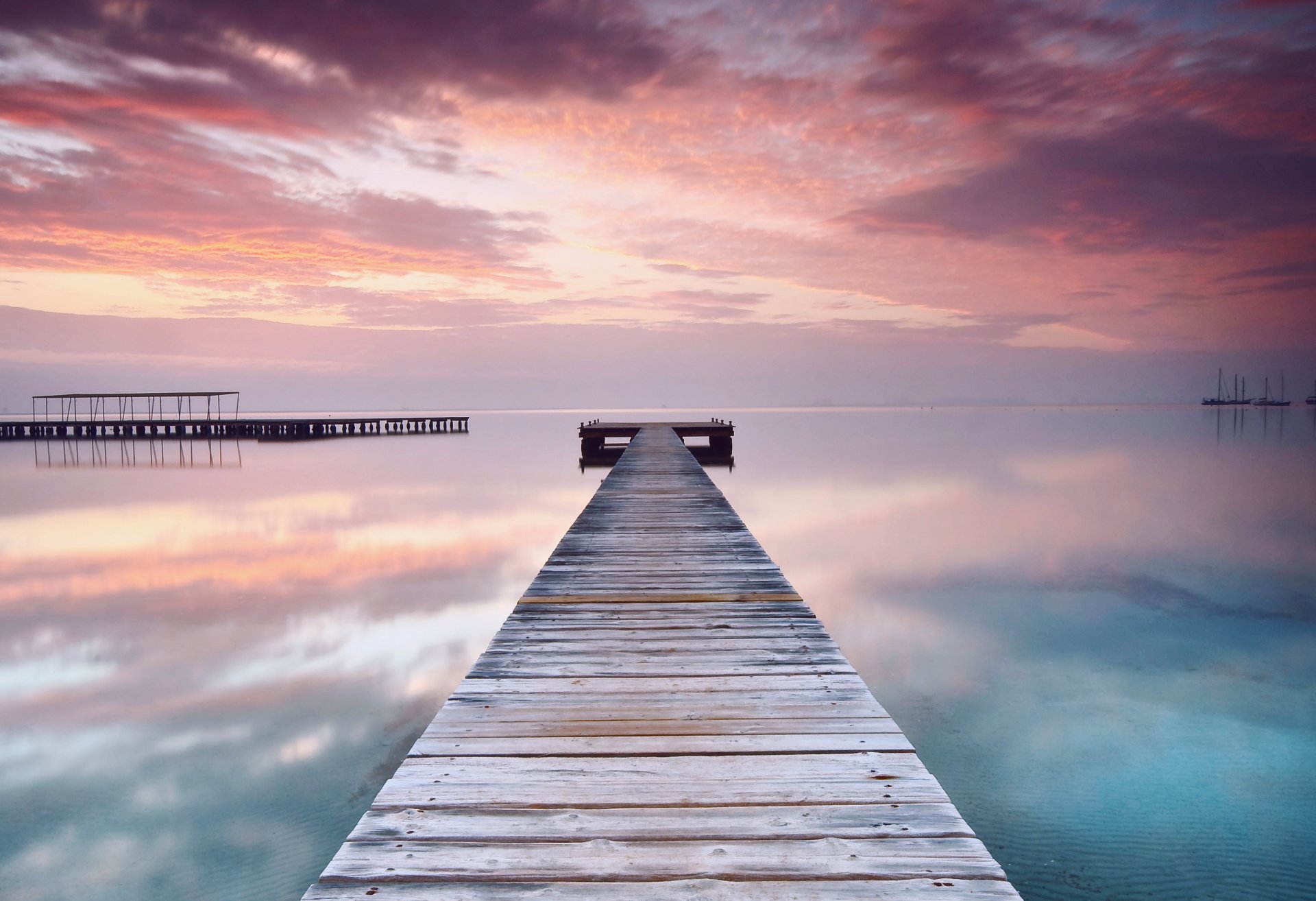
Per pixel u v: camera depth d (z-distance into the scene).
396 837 1.94
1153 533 14.03
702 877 1.78
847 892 1.72
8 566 11.50
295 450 38.66
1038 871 3.71
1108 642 7.41
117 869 3.82
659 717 2.73
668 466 12.55
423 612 8.79
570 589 4.68
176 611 8.82
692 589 4.68
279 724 5.60
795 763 2.36
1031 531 14.23
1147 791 4.49
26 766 4.95
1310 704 5.81
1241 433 57.06
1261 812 4.25
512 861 1.83
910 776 2.27
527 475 25.94
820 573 10.63
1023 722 5.48
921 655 7.02
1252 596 9.33
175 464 30.36
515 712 2.77
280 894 3.61
